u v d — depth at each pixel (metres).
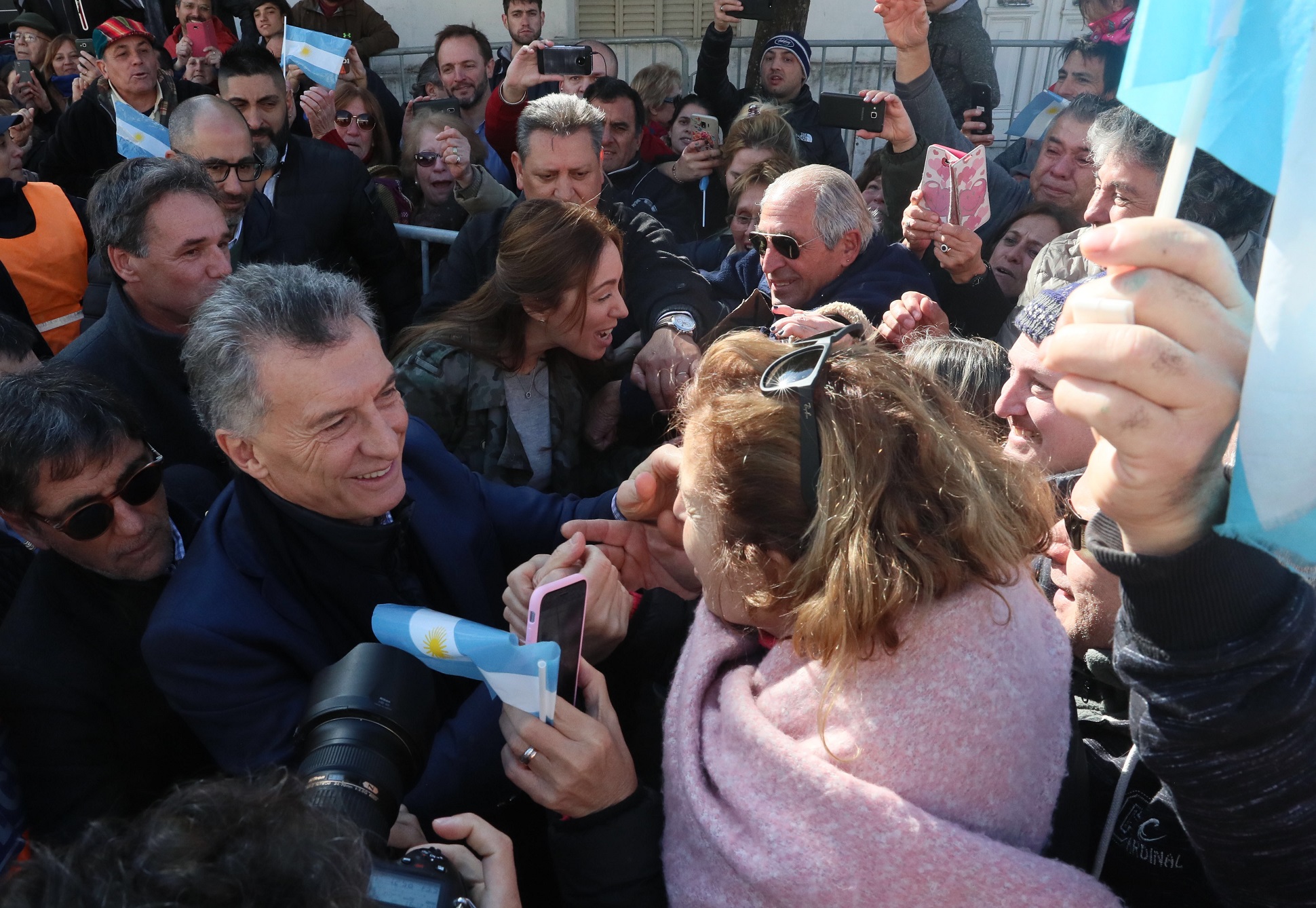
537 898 1.52
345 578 1.45
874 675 0.99
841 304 2.29
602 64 5.83
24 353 2.10
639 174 4.55
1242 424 0.62
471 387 2.34
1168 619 0.76
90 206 2.31
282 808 0.79
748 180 3.49
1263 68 0.62
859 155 7.03
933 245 3.12
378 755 1.07
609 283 2.28
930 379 1.10
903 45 3.45
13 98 5.74
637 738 1.53
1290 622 0.74
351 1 6.78
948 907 0.92
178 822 0.75
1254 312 0.64
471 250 3.04
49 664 1.48
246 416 1.33
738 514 1.05
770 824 0.98
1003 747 0.97
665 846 1.18
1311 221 0.59
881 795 0.94
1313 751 0.76
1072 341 0.67
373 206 3.69
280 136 3.47
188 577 1.41
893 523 0.97
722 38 5.22
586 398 2.52
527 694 1.13
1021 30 7.23
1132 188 2.24
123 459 1.50
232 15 6.78
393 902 0.92
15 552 1.77
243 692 1.35
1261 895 0.81
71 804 1.46
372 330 1.40
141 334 2.27
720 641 1.21
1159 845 1.09
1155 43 0.65
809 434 1.00
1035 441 1.51
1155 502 0.70
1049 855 1.03
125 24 4.57
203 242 2.30
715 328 2.60
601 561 1.46
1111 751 1.20
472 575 1.66
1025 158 4.46
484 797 1.42
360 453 1.37
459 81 5.43
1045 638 1.06
